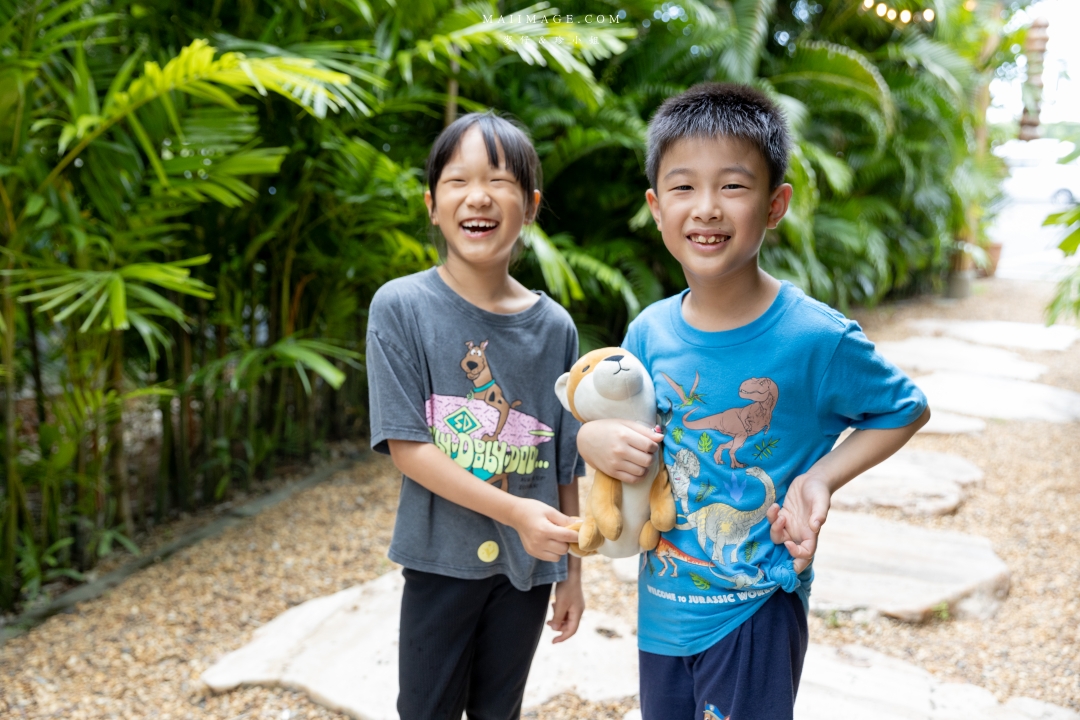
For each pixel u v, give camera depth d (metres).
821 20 5.67
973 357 5.26
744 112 0.97
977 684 1.80
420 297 1.18
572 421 1.26
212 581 2.33
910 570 2.29
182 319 2.09
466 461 1.16
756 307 1.04
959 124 6.25
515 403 1.19
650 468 1.04
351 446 3.60
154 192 2.10
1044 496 2.94
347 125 2.74
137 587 2.29
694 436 1.04
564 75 2.90
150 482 3.04
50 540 2.29
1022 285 9.09
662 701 1.08
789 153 1.04
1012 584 2.30
